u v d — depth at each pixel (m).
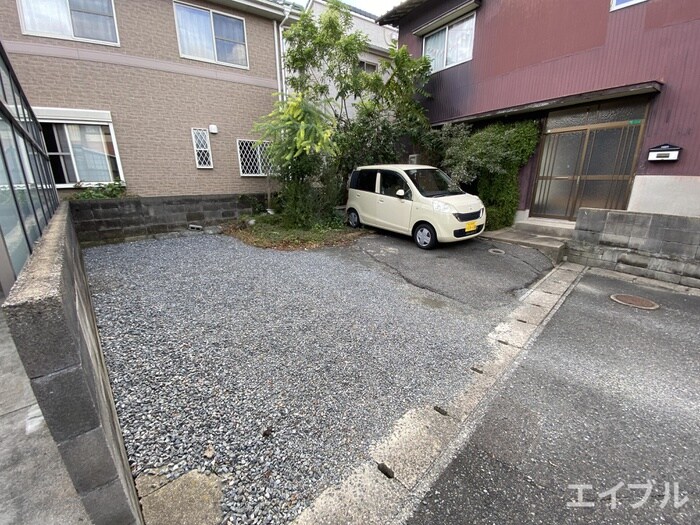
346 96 8.20
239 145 8.04
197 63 7.19
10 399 1.93
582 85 5.84
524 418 2.04
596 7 5.50
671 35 4.81
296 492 1.52
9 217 2.11
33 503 1.37
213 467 1.62
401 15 9.01
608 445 1.85
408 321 3.26
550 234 6.41
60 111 5.83
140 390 2.12
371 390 2.24
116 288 3.82
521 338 3.02
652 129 5.17
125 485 1.16
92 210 5.98
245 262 4.95
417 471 1.66
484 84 7.44
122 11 6.21
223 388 2.18
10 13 5.31
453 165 7.02
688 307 3.71
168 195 7.12
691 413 2.10
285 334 2.90
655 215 4.54
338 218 7.41
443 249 5.78
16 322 0.83
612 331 3.16
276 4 7.63
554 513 1.47
